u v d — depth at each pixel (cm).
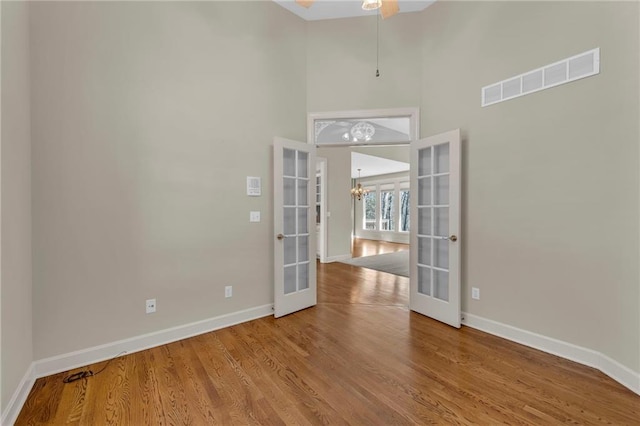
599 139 208
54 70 210
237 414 168
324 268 583
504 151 263
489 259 277
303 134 349
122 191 237
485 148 277
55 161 210
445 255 310
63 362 214
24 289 189
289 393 188
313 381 201
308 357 233
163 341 257
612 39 200
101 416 167
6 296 162
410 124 337
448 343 256
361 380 202
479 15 279
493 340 262
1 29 159
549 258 237
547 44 235
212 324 285
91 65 223
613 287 202
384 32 340
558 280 232
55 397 184
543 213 240
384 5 227
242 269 305
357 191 1066
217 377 205
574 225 223
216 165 286
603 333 209
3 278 158
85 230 222
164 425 160
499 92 265
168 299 260
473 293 290
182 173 266
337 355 236
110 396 185
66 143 214
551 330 237
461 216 297
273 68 325
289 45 337
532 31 243
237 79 299
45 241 208
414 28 334
